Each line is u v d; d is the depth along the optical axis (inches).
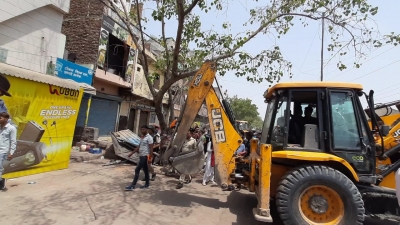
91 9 517.7
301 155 167.2
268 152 171.3
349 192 155.0
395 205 160.9
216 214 197.0
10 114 225.6
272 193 191.9
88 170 303.4
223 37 339.3
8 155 203.0
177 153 217.6
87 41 510.3
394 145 191.3
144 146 247.4
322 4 295.3
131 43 620.4
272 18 326.6
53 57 385.4
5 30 312.7
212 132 211.6
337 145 171.3
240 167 227.1
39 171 262.2
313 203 163.2
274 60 354.0
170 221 173.5
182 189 264.1
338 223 155.3
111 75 558.6
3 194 193.3
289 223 158.1
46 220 155.6
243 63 359.6
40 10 358.6
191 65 420.8
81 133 471.2
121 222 163.5
